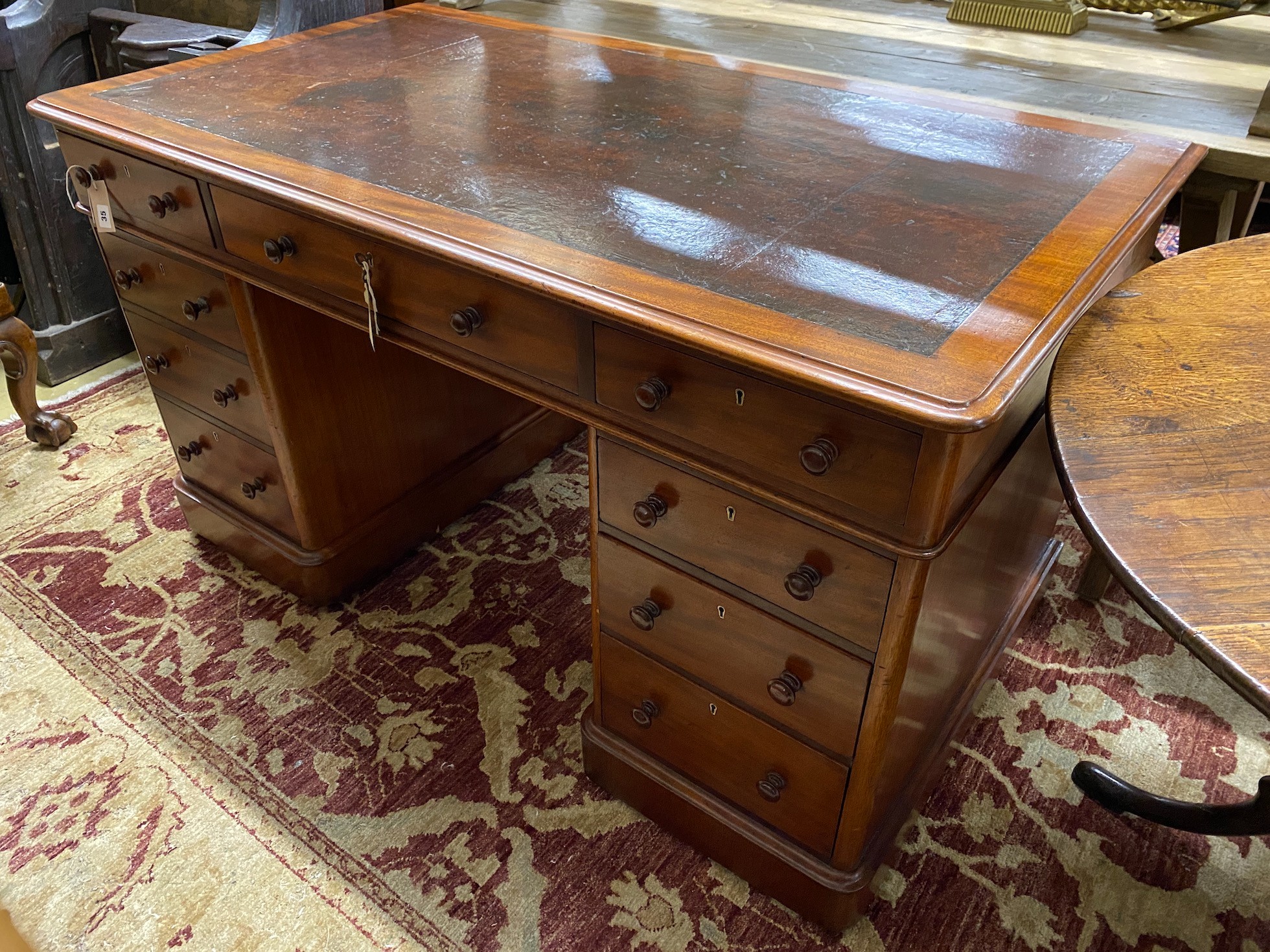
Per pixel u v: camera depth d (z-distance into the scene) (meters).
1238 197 1.49
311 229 1.17
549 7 1.90
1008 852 1.35
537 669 1.65
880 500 0.86
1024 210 1.06
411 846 1.36
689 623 1.14
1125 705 1.57
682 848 1.37
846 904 1.20
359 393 1.65
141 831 1.38
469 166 1.16
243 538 1.79
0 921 0.39
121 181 1.39
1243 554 0.75
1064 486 0.85
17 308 2.61
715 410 0.92
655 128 1.28
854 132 1.27
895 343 0.83
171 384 1.69
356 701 1.59
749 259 0.96
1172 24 1.68
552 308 0.99
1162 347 1.00
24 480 2.07
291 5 1.95
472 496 2.00
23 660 1.65
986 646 1.50
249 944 1.24
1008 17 1.73
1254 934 1.25
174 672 1.63
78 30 2.24
